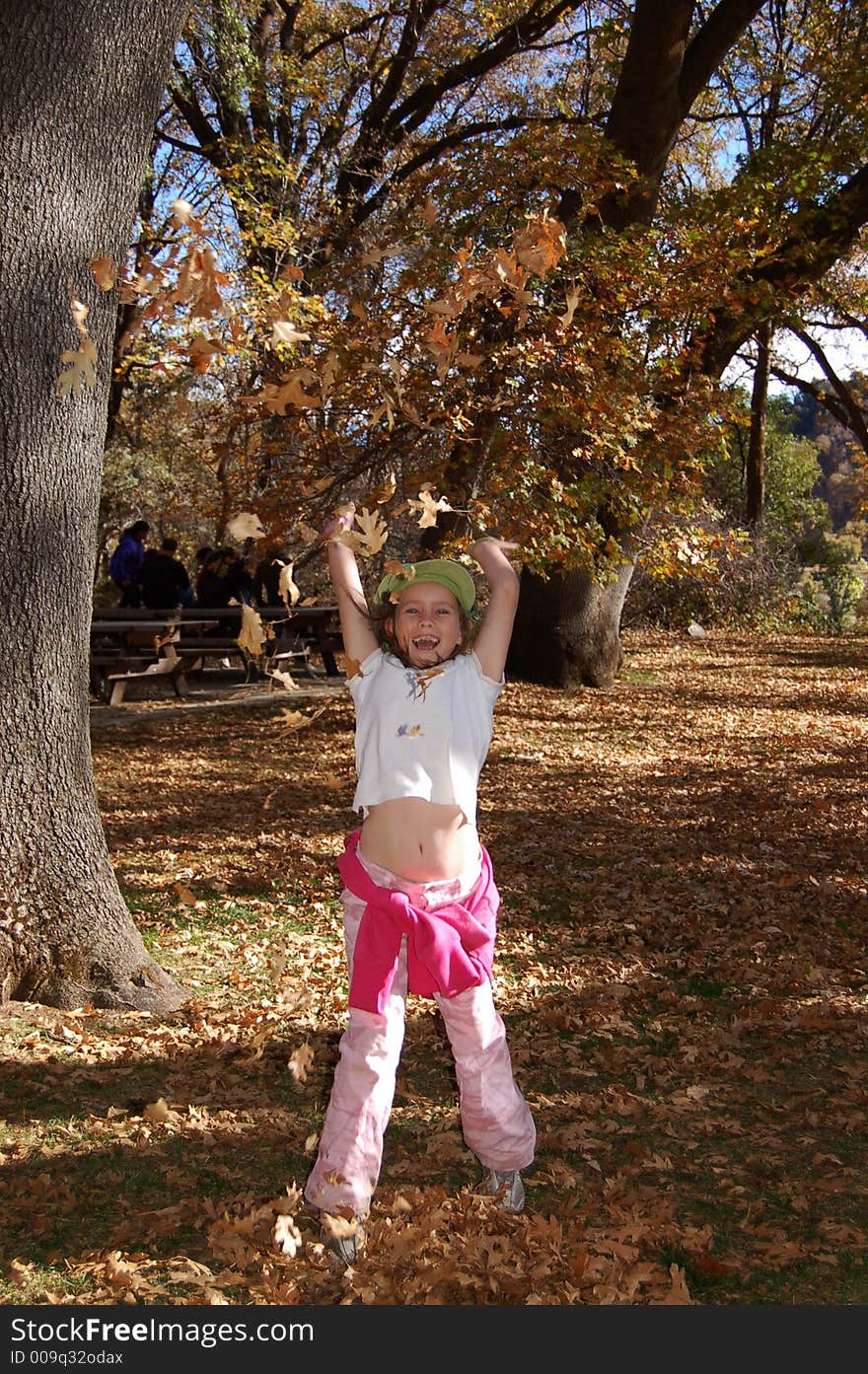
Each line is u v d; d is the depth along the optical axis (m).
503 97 21.22
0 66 4.53
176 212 2.91
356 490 11.35
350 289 10.86
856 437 33.56
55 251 4.66
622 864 7.95
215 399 12.03
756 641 26.23
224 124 19.89
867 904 7.12
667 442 11.58
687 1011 5.28
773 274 15.98
